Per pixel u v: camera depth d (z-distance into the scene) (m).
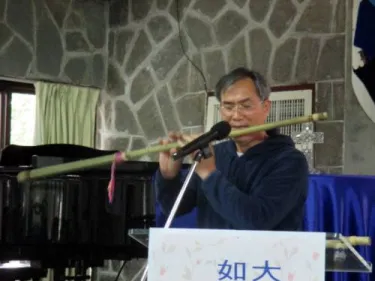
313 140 5.52
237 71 2.58
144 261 7.11
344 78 5.86
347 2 5.87
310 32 6.12
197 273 1.85
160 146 2.48
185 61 7.09
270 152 2.51
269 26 6.43
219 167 2.61
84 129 7.64
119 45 7.71
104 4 7.82
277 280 1.85
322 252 1.86
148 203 4.82
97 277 7.44
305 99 6.09
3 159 5.42
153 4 7.41
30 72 7.20
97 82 7.76
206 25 6.93
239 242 1.86
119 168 4.79
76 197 4.71
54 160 4.56
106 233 4.75
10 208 4.62
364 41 5.69
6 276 4.74
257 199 2.33
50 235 4.66
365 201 3.65
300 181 2.42
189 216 3.19
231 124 2.54
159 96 7.30
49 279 5.69
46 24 7.34
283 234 1.85
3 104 7.18
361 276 3.66
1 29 6.98
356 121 5.71
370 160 5.61
